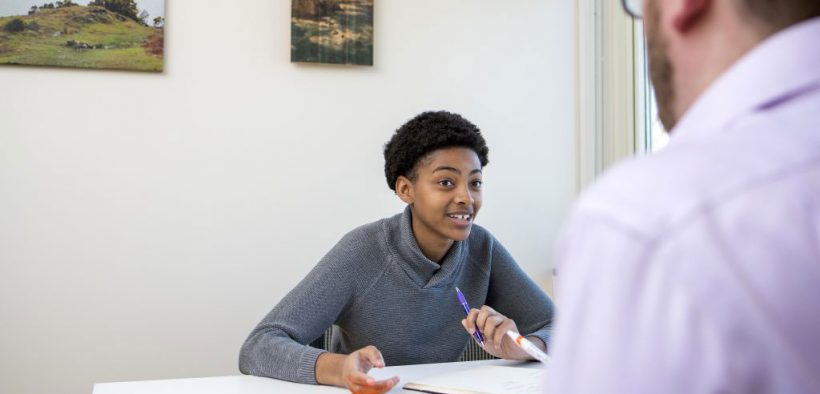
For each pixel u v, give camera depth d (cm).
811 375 25
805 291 25
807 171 27
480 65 245
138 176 220
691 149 30
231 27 227
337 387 111
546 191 247
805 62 30
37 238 212
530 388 101
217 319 222
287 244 228
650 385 26
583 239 30
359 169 234
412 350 144
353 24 233
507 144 246
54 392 211
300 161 230
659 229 27
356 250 141
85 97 217
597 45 249
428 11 242
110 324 216
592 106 248
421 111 239
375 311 142
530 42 249
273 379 118
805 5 31
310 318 134
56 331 212
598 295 28
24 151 212
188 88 224
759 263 26
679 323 26
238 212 225
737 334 25
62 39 214
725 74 32
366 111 235
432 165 134
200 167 224
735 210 27
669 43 35
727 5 32
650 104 229
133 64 218
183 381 116
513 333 115
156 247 220
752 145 28
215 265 223
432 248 141
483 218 242
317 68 233
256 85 228
